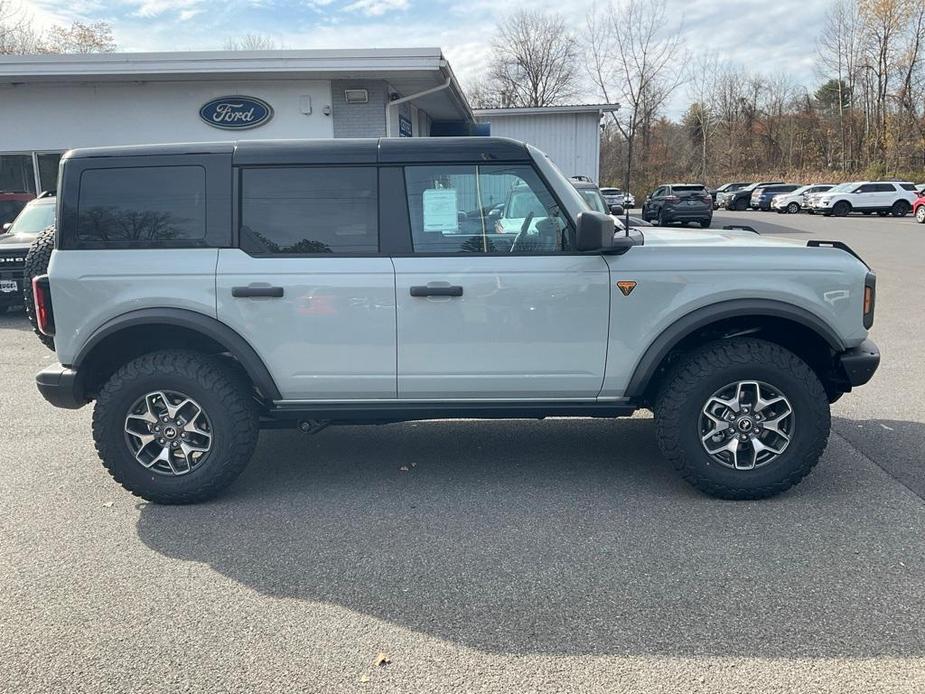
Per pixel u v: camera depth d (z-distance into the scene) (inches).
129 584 127.8
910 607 116.1
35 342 346.9
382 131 518.9
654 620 114.2
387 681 100.6
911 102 1871.3
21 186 537.3
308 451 198.1
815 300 155.3
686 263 155.3
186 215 156.9
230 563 135.3
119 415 157.9
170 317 155.2
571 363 157.9
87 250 157.2
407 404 162.1
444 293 153.9
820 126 2317.9
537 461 187.0
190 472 160.2
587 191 389.4
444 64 477.7
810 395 153.5
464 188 156.0
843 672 100.7
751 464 157.6
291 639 110.9
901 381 254.5
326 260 155.4
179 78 502.9
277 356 157.6
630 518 151.6
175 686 100.0
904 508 153.7
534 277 154.4
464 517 153.9
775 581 124.9
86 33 1656.0
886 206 1342.3
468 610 118.2
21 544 143.6
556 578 127.8
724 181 2341.3
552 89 2253.9
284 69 474.0
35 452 198.1
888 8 1883.6
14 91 522.0
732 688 97.7
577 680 100.0
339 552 139.1
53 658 106.6
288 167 156.5
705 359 155.3
